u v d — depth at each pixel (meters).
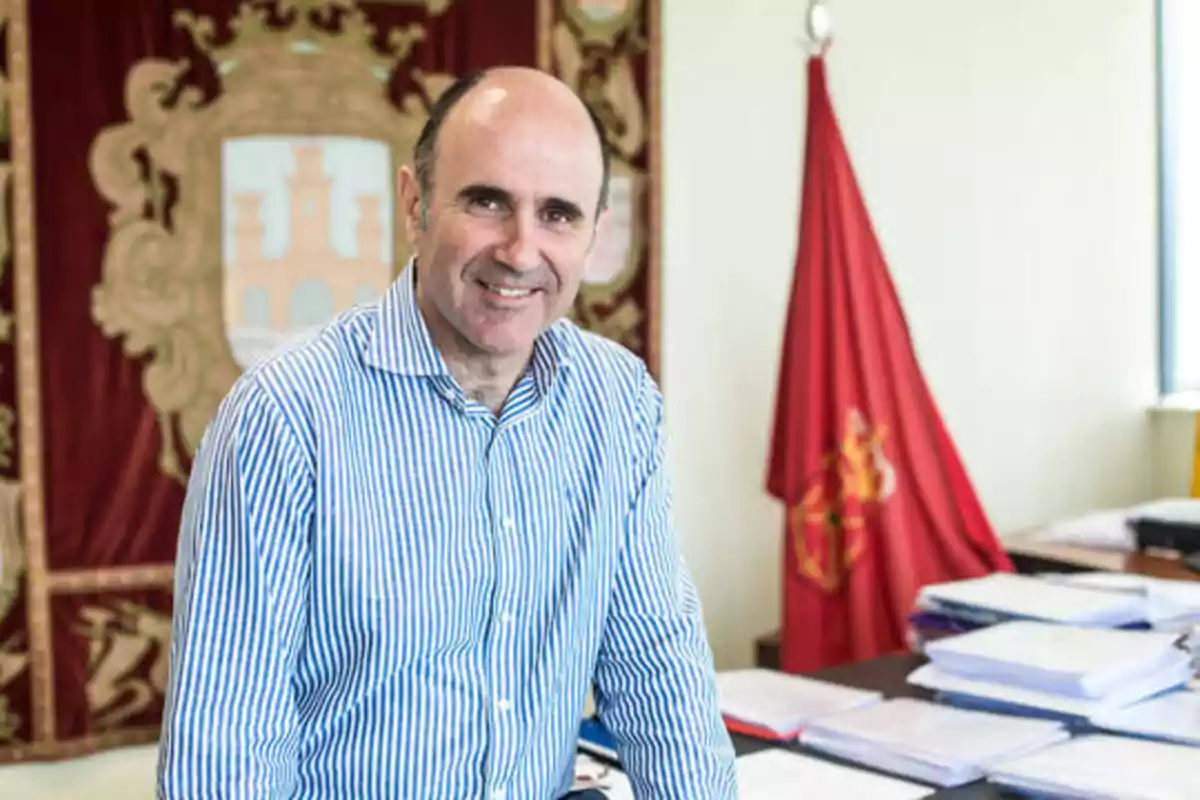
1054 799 1.44
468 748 1.21
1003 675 1.79
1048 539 2.88
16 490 2.42
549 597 1.27
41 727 2.45
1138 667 1.75
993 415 3.46
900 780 1.54
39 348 2.42
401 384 1.19
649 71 2.87
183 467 2.54
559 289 1.17
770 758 1.63
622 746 1.39
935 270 3.34
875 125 3.23
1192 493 3.22
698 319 3.03
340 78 2.61
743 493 3.12
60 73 2.42
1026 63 3.45
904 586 2.66
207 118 2.52
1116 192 3.64
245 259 2.56
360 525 1.15
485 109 1.15
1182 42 3.68
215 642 1.10
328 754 1.19
